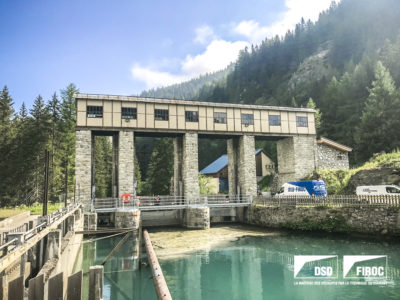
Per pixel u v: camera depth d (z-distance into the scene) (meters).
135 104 33.75
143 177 81.06
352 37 115.75
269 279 16.12
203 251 22.34
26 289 9.73
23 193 44.69
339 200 26.44
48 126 47.78
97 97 32.41
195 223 32.31
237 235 28.14
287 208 29.47
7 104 51.91
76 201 27.28
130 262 20.06
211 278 16.47
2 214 26.05
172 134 36.09
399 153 35.78
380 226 22.66
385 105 47.41
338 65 106.75
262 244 24.14
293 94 90.69
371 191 28.12
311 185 31.47
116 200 31.44
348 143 53.66
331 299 13.02
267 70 131.12
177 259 20.25
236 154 39.53
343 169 37.75
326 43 139.00
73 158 48.31
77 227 21.73
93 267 6.90
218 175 56.41
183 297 13.88
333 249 21.17
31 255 12.60
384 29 104.19
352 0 147.50
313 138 40.22
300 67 122.12
